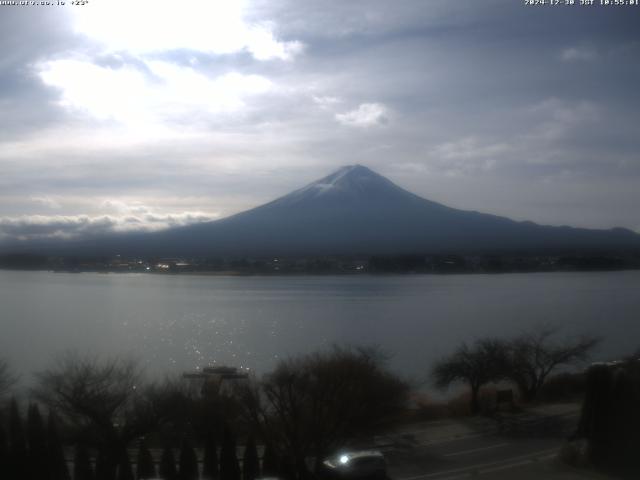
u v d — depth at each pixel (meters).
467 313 114.75
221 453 24.89
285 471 25.80
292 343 80.38
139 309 133.88
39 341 84.88
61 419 30.98
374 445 30.28
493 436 31.53
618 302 130.62
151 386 36.09
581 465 25.94
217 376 45.12
